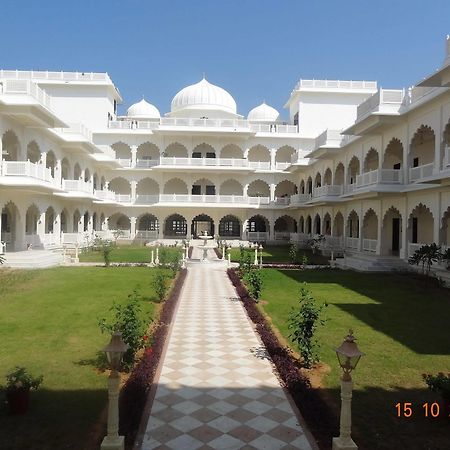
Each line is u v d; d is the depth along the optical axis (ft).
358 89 131.85
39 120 69.00
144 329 28.94
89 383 21.49
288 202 133.90
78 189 92.48
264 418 18.33
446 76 46.65
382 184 66.33
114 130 130.41
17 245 74.84
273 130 134.10
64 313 36.40
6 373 22.67
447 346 28.27
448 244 67.51
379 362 25.11
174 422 17.90
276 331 31.65
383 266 66.95
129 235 135.13
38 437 16.35
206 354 26.53
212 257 89.45
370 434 16.84
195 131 127.85
